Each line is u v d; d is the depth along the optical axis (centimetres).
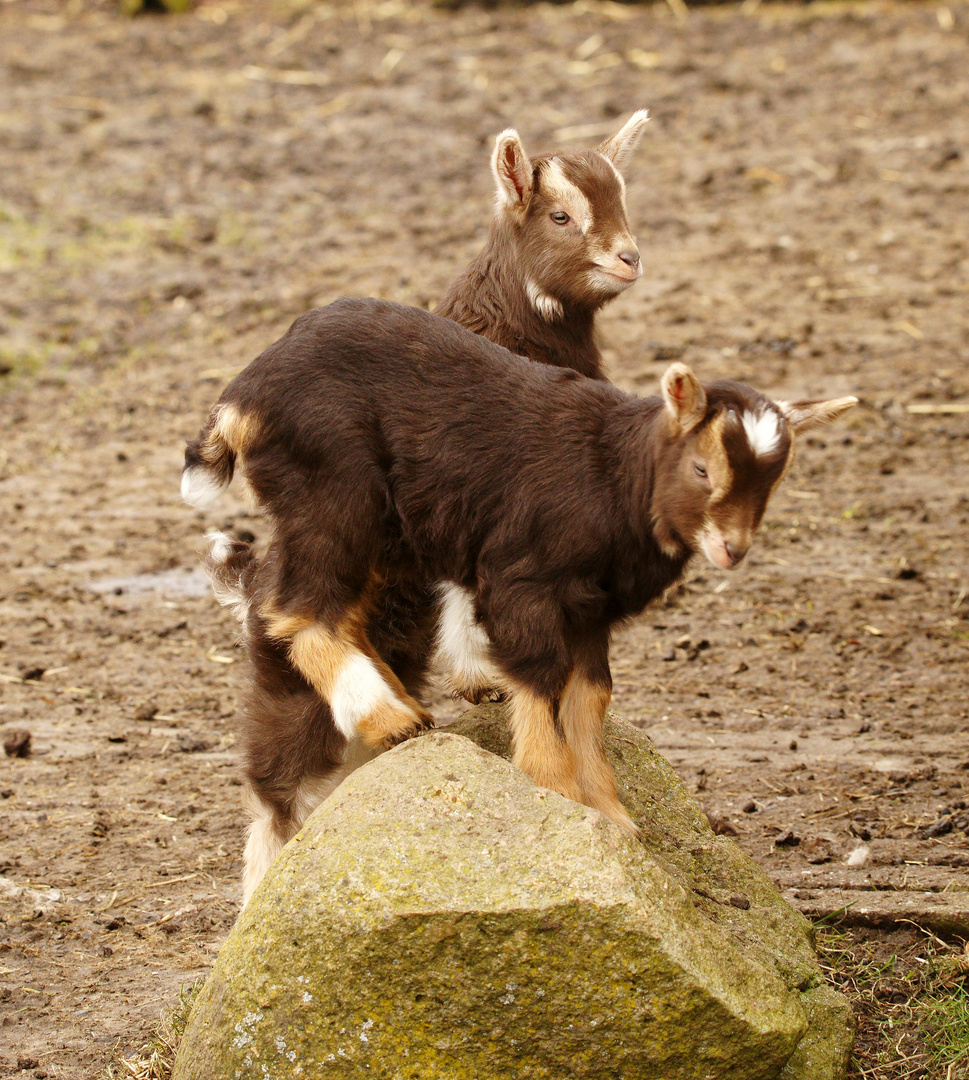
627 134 1123
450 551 773
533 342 1030
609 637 789
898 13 3231
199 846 990
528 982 612
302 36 3344
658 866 641
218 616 1380
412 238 2309
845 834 952
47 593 1427
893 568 1396
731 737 1110
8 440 1817
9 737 1128
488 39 3241
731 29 3203
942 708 1139
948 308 1991
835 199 2372
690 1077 624
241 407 808
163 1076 734
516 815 643
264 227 2417
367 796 657
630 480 729
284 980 626
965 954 818
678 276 2133
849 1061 734
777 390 1767
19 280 2250
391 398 775
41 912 904
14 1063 753
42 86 3089
